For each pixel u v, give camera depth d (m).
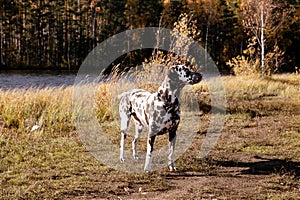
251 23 24.91
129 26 37.38
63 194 5.39
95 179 6.04
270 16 25.34
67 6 44.00
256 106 12.91
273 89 17.34
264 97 15.37
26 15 45.16
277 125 10.16
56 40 44.09
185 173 6.48
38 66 41.34
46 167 6.59
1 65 40.16
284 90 17.05
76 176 6.18
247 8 24.41
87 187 5.65
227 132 9.48
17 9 43.09
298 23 36.97
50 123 9.68
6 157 7.04
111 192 5.52
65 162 6.90
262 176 6.29
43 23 43.34
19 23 43.88
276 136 8.98
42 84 25.45
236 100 14.30
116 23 38.88
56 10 43.22
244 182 6.00
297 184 5.89
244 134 9.23
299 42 38.88
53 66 41.78
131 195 5.43
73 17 43.75
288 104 13.48
